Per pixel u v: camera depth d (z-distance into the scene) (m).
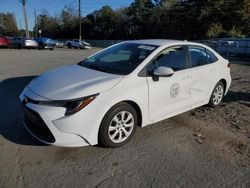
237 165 3.68
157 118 4.40
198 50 5.27
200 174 3.42
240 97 7.11
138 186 3.12
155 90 4.21
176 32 56.53
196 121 5.14
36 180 3.13
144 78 4.10
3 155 3.59
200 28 51.81
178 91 4.64
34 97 3.63
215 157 3.85
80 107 3.48
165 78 4.38
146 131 4.56
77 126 3.48
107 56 4.80
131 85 3.93
